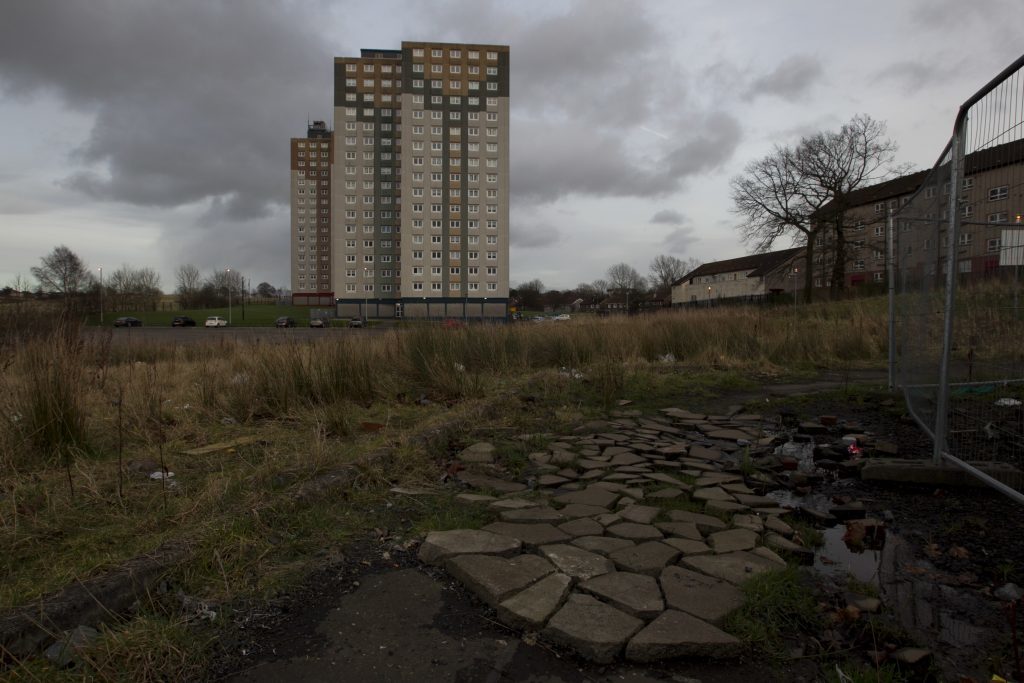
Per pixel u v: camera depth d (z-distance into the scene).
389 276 94.75
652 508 3.47
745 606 2.34
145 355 12.32
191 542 2.67
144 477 3.75
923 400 5.32
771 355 11.37
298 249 138.75
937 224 4.81
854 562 2.87
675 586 2.48
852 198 40.22
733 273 84.06
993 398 5.17
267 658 2.04
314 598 2.46
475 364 8.99
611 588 2.45
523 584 2.47
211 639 2.11
